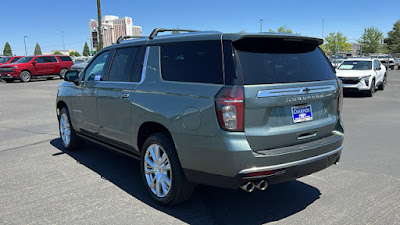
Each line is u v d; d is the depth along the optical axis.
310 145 3.42
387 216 3.55
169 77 3.76
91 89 5.03
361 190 4.26
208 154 3.22
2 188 4.36
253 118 3.12
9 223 3.43
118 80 4.55
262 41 3.43
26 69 24.89
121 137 4.43
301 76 3.52
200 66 3.46
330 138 3.70
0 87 20.56
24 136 7.40
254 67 3.25
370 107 11.65
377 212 3.64
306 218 3.53
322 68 3.82
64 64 27.20
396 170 5.00
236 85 3.10
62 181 4.62
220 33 3.39
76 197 4.08
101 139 5.00
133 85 4.19
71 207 3.80
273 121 3.26
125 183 4.55
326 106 3.78
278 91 3.25
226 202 3.95
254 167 3.10
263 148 3.20
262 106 3.15
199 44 3.54
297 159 3.29
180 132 3.43
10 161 5.55
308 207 3.79
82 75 5.50
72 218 3.54
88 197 4.08
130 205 3.86
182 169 3.54
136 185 4.49
